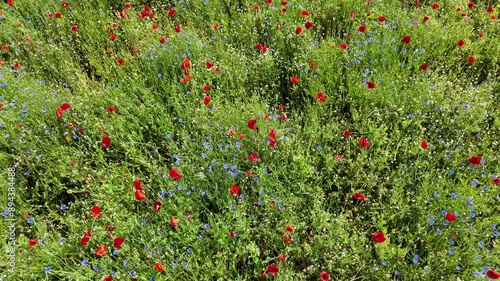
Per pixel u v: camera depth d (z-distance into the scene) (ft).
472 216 8.57
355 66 12.26
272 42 13.64
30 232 9.84
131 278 8.44
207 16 14.98
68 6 15.39
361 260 8.79
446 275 8.38
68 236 9.43
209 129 10.72
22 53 13.79
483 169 9.95
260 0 14.85
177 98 11.74
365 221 9.55
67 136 10.87
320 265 8.88
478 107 10.95
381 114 11.05
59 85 13.01
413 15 13.98
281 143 10.30
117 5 16.02
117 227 9.04
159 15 15.16
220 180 9.81
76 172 10.28
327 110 11.62
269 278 8.59
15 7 15.34
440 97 11.12
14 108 11.64
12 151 11.01
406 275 8.35
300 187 9.52
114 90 12.03
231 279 8.50
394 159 10.16
